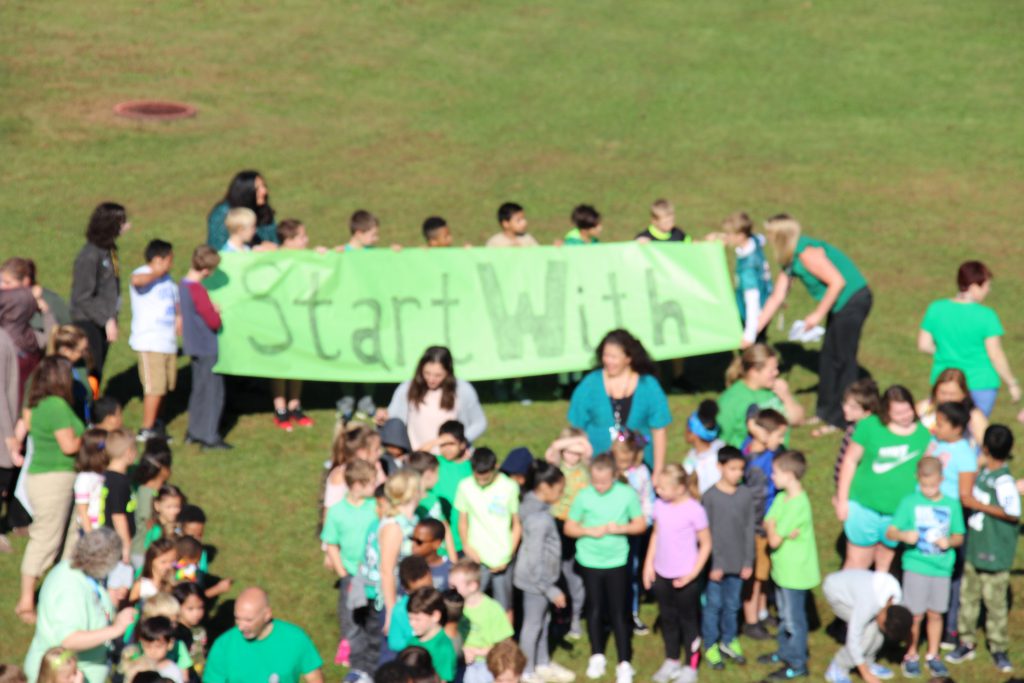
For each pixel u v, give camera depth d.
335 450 24.73
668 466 23.25
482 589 23.27
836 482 26.62
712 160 52.88
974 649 24.45
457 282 33.09
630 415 26.11
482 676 21.53
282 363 31.56
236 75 60.00
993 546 23.69
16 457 25.73
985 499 23.67
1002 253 44.50
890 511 24.50
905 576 23.78
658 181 50.28
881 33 68.38
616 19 70.31
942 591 23.58
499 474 23.42
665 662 23.72
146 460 23.78
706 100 59.91
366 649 22.81
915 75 63.00
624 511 23.12
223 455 30.55
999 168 52.47
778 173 51.53
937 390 25.88
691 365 36.78
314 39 65.31
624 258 33.88
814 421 33.31
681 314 33.81
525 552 23.16
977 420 27.41
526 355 33.12
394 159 51.50
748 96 60.44
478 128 55.56
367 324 32.41
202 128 53.44
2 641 23.66
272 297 31.75
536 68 63.09
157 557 21.89
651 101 59.59
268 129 53.97
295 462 30.48
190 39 64.12
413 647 19.00
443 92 59.62
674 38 67.75
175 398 33.22
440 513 23.84
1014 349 37.47
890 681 23.58
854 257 43.59
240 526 27.69
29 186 45.94
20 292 27.48
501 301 33.22
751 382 26.58
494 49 65.44
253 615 19.42
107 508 23.16
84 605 20.09
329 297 32.22
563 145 54.00
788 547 23.34
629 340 25.92
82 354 26.14
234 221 32.00
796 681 23.55
